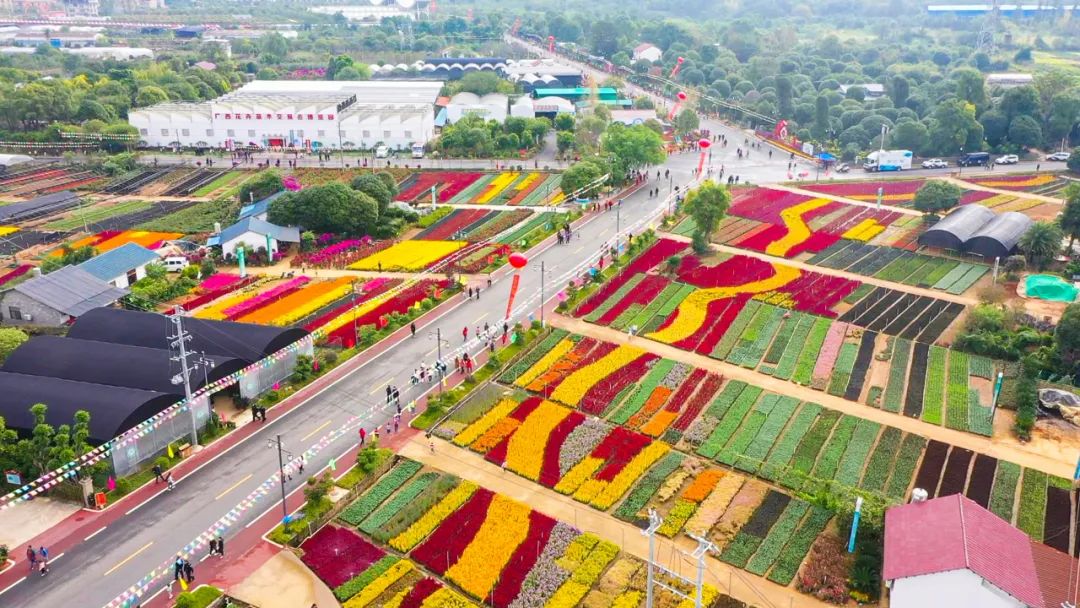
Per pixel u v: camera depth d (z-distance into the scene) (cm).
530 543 8131
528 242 15962
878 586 7500
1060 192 19025
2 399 9712
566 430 9938
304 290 14000
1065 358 10988
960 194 17150
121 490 8994
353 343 12194
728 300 13300
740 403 10475
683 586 7556
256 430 10150
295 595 7631
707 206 14962
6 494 8950
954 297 13488
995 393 10212
